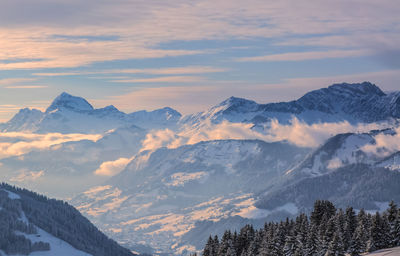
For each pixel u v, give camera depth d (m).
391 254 175.62
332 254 181.12
